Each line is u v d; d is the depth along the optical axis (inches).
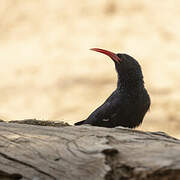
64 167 216.8
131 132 240.5
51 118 796.6
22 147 232.5
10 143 236.4
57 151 225.3
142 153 212.1
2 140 239.1
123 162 208.8
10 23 1146.0
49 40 1066.1
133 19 1089.4
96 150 217.2
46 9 1167.0
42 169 219.8
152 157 207.2
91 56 993.5
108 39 1040.2
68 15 1138.7
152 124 732.0
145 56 967.6
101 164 210.1
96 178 207.3
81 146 224.1
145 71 916.6
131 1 1135.0
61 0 1182.3
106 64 960.9
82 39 1053.2
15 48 1052.5
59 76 934.4
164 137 237.1
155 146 218.5
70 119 783.7
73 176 212.8
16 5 1190.3
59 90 884.6
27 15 1159.0
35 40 1074.1
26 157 226.5
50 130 246.1
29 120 279.7
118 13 1117.7
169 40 1016.9
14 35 1104.8
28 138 238.4
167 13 1093.8
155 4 1120.8
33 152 228.2
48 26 1115.9
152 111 765.9
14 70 971.3
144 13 1102.4
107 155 214.8
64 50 1025.5
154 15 1091.9
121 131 241.4
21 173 221.3
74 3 1166.3
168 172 198.7
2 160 227.9
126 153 214.5
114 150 214.4
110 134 234.8
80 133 239.0
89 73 935.0
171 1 1127.6
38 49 1039.0
